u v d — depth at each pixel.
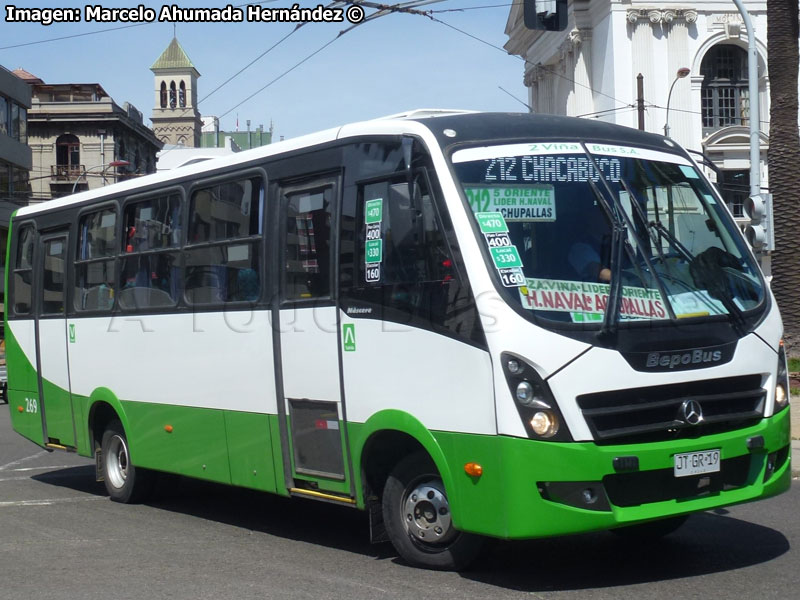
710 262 7.03
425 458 6.99
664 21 47.28
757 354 6.80
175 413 9.47
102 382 10.66
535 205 6.74
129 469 10.38
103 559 7.90
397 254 7.03
